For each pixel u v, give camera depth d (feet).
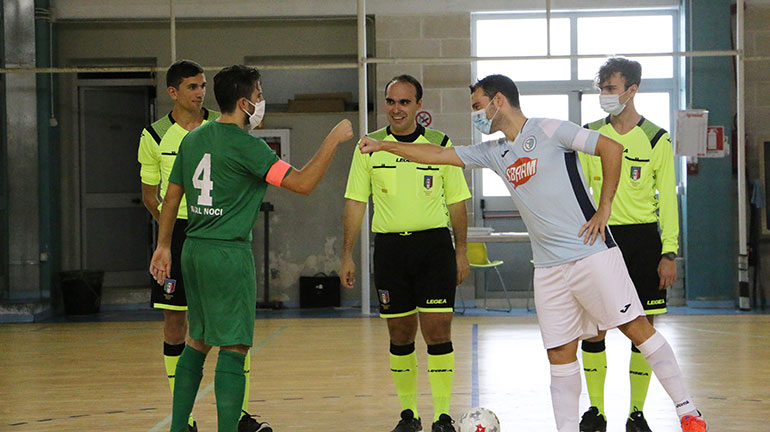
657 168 23.04
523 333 44.68
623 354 37.60
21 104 57.62
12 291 57.62
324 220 60.18
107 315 56.95
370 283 60.08
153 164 23.50
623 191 23.02
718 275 57.16
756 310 54.60
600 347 22.90
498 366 34.71
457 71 58.44
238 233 18.79
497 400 27.91
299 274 60.18
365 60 53.98
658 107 59.77
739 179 54.39
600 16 59.57
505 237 52.39
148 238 64.34
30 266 57.57
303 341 43.01
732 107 57.21
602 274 18.57
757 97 57.36
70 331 48.93
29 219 57.72
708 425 23.77
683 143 56.18
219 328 18.51
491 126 19.57
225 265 18.54
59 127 60.85
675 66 59.36
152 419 25.61
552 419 24.97
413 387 23.22
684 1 57.62
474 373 33.12
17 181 57.67
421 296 22.41
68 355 39.73
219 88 19.06
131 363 37.11
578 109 59.72
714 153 56.29
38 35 58.18
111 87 62.69
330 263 60.13
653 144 22.95
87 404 28.19
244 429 22.49
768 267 57.16
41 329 50.11
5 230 57.72
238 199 18.81
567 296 19.07
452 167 22.93
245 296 18.79
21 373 34.96
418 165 22.43
